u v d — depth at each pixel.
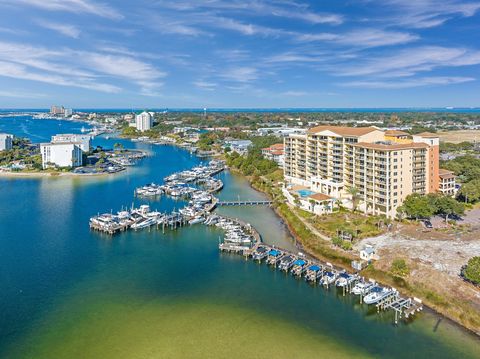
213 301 106.50
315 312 100.69
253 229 166.25
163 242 153.88
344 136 191.50
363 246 136.12
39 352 84.56
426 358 82.56
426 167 176.25
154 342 87.88
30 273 123.75
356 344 87.50
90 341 88.25
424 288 107.12
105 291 112.00
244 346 86.62
